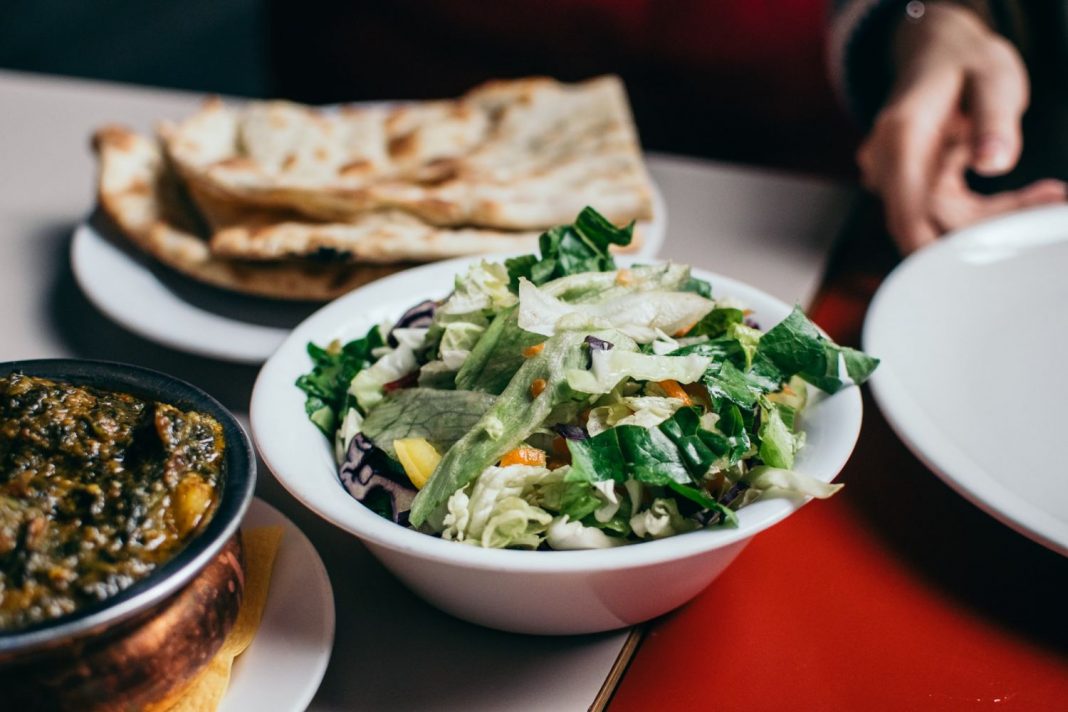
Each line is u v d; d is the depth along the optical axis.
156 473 0.42
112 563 0.40
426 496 0.45
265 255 0.63
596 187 0.69
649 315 0.49
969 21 0.84
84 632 0.38
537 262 0.53
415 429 0.47
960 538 0.52
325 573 0.47
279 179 0.66
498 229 0.66
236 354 0.60
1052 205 0.69
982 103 0.75
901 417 0.53
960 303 0.62
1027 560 0.51
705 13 1.18
